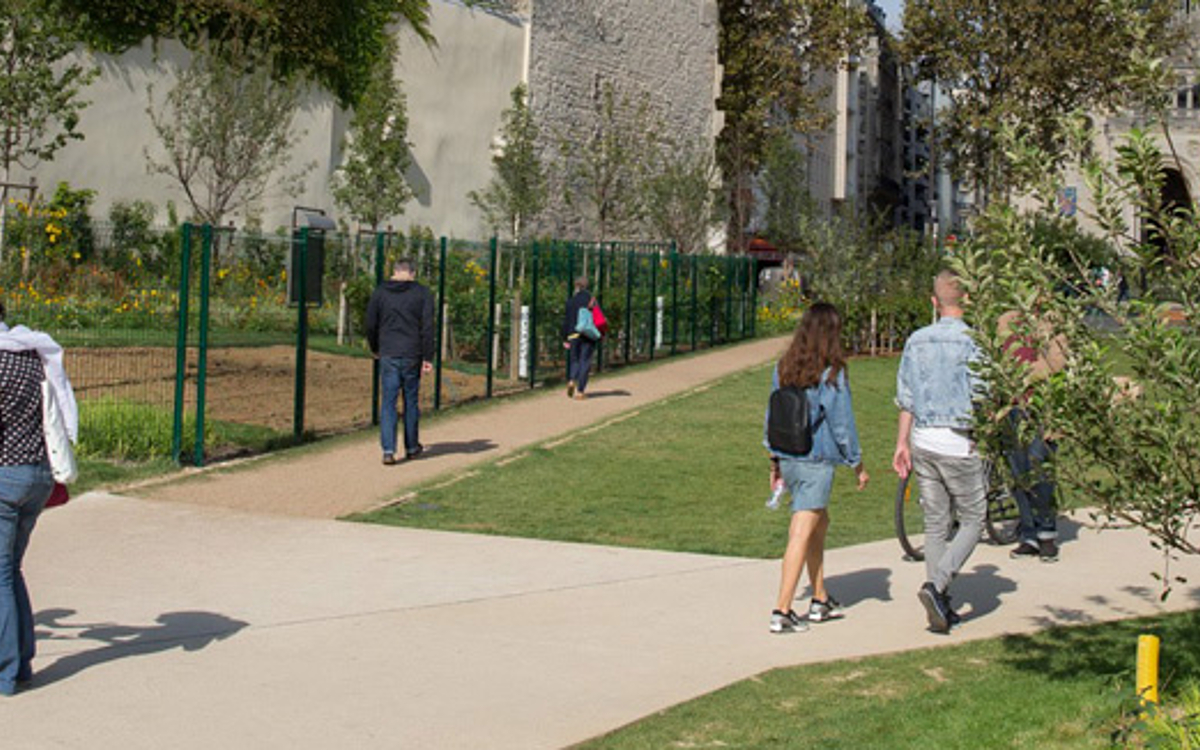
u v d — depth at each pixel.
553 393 18.08
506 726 5.36
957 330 6.99
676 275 25.59
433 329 12.34
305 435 13.41
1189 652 6.55
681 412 16.39
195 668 6.08
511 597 7.54
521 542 9.11
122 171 26.25
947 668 6.29
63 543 8.59
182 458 11.83
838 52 50.62
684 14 46.84
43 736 5.16
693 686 5.95
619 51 43.00
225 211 26.98
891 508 10.75
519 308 18.80
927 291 27.72
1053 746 5.17
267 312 13.28
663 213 38.50
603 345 21.64
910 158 101.56
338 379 16.75
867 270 27.75
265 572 8.03
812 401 6.91
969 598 7.77
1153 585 8.13
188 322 12.44
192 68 25.75
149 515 9.56
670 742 5.18
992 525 9.37
